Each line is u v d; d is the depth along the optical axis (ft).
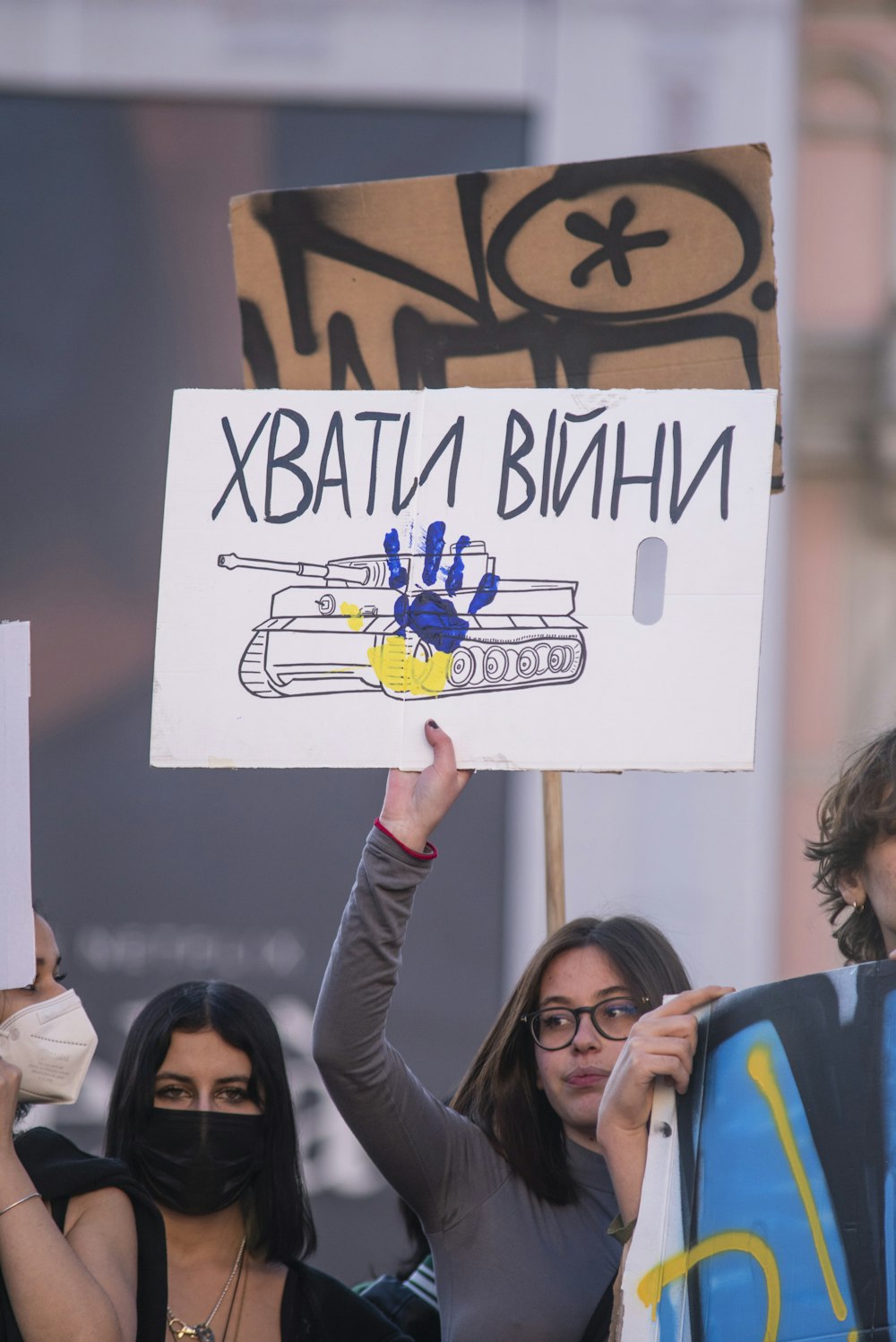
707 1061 17.89
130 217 54.60
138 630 53.47
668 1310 17.10
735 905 57.21
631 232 24.48
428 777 19.83
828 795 21.52
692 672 19.94
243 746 20.10
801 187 65.21
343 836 53.11
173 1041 20.95
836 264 65.31
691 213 24.29
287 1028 51.83
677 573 20.21
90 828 52.75
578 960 21.62
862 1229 16.97
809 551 65.10
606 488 20.58
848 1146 17.25
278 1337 20.71
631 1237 17.51
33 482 53.67
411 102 56.44
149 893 52.65
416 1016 52.65
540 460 20.76
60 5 55.26
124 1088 21.04
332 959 20.21
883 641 64.64
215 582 20.54
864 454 65.77
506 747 19.92
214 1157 20.67
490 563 20.44
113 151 54.90
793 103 59.11
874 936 20.53
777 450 22.81
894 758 20.13
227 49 55.77
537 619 20.24
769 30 58.85
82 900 52.54
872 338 64.90
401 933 20.02
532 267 24.67
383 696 20.15
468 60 57.11
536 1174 21.09
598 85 57.57
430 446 20.88
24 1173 17.57
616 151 57.47
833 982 17.80
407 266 24.97
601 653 20.06
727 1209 17.30
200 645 20.35
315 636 20.35
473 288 24.77
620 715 19.86
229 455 20.95
